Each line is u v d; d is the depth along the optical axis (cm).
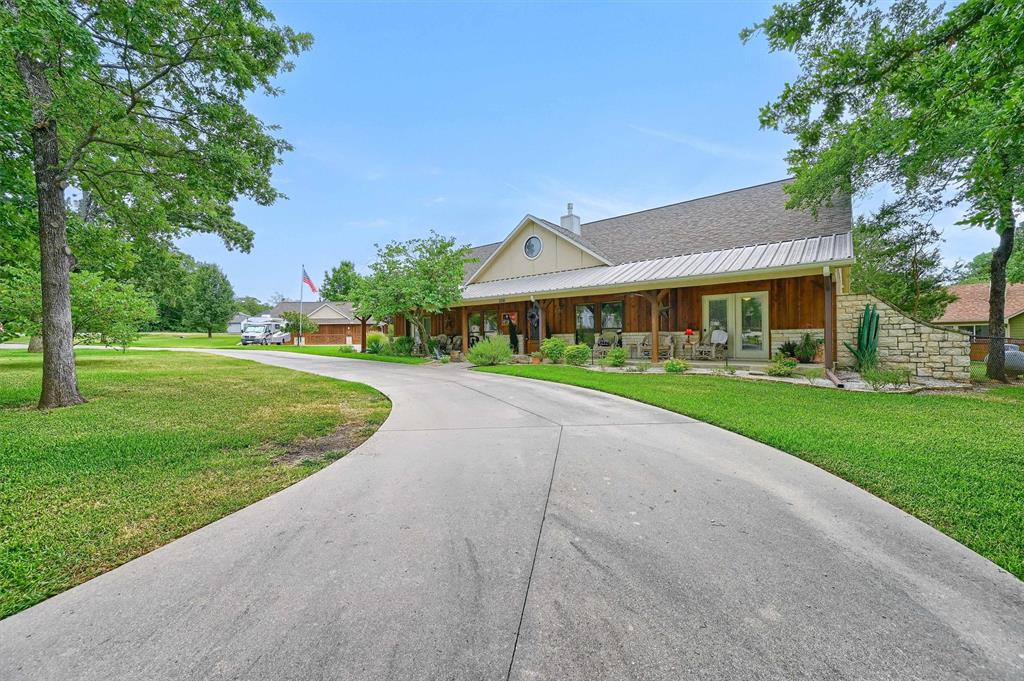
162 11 739
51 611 239
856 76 627
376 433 624
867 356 1087
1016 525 326
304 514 361
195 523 347
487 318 2111
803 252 1130
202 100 901
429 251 1902
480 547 303
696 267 1280
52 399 814
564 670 194
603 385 1005
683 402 796
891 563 278
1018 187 907
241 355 2316
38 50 636
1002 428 604
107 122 817
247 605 241
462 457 508
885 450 504
